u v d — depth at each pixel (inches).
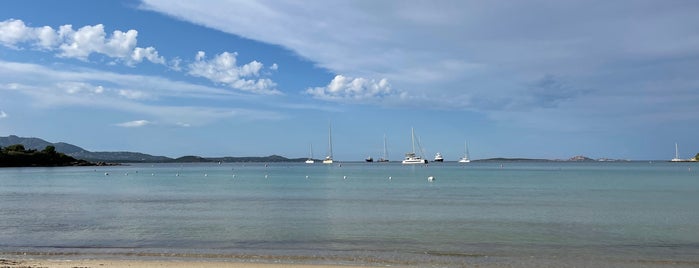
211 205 1654.8
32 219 1264.8
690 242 926.4
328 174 5044.3
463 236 992.2
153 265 699.4
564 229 1082.1
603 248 869.2
